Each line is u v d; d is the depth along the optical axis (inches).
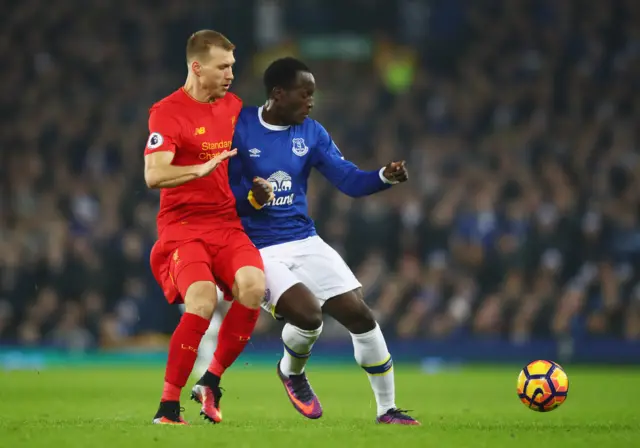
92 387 1854.1
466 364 2723.9
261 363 2795.3
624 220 2920.8
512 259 2775.6
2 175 3331.7
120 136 3518.7
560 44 3747.5
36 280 2849.4
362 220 2856.8
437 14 3912.4
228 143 1011.3
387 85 3656.5
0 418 1107.3
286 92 1030.4
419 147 3383.4
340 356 2815.0
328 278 1027.9
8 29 3919.8
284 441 799.7
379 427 959.6
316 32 3863.2
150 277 2827.3
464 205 2938.0
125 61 3863.2
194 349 949.8
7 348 2817.4
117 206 3132.4
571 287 2736.2
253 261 977.5
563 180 3058.6
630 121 3442.4
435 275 2783.0
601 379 2208.4
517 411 1343.5
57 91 3791.8
